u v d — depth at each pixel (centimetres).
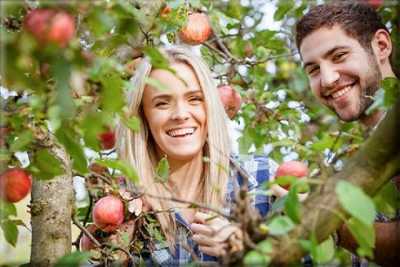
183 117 175
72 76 88
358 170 94
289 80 262
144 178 178
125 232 162
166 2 161
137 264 161
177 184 182
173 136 178
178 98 175
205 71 178
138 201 164
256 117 222
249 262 79
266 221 90
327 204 90
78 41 93
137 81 175
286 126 221
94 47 105
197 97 178
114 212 153
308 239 88
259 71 230
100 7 85
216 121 178
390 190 124
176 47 182
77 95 100
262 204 168
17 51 77
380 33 192
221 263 89
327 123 256
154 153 188
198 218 138
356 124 196
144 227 168
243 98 222
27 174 115
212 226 130
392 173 95
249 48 230
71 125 101
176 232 173
